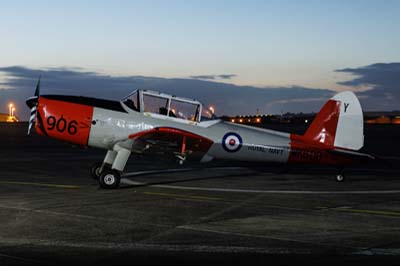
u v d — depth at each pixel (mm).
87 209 9938
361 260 6426
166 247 7020
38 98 13578
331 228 8391
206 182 14750
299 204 10961
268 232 8031
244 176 16516
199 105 14234
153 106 13883
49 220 8805
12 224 8438
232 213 9727
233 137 14539
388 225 8688
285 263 6273
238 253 6734
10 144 32500
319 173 17828
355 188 13891
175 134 13766
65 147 29953
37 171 17156
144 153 14164
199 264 6230
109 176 13000
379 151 31797
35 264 6129
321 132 15172
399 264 6262
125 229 8156
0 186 13281
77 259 6379
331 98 15305
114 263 6234
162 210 9945
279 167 19688
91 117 13453
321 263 6281
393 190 13508
